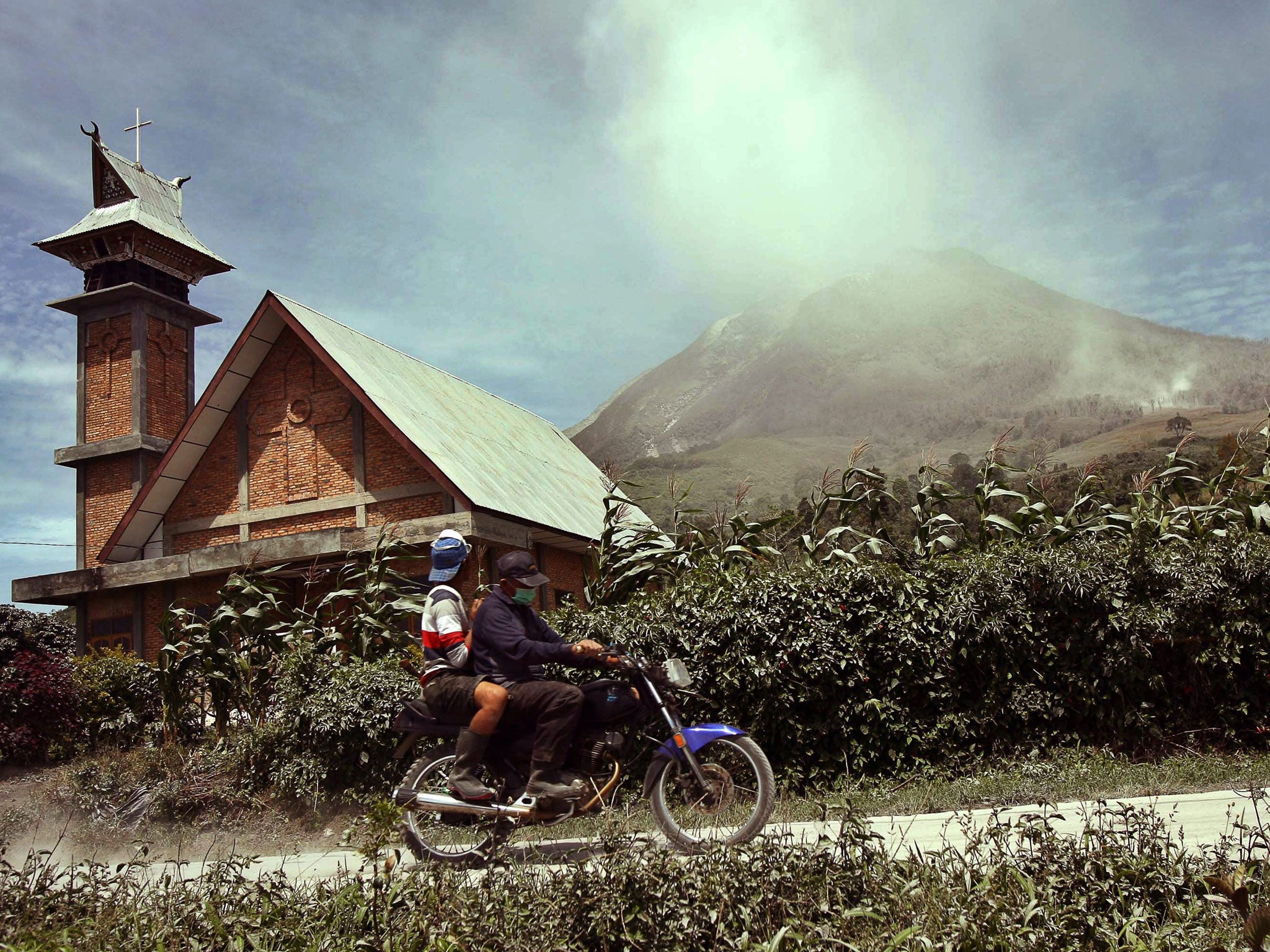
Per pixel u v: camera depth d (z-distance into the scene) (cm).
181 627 1060
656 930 358
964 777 745
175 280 3266
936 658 770
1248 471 934
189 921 399
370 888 411
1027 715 760
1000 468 920
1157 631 751
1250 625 750
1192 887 359
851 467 927
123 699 1293
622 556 956
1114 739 760
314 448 2119
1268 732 741
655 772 554
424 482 2002
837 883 375
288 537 1933
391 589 1024
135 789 898
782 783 752
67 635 2192
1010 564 789
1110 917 349
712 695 771
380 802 450
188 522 2212
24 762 1184
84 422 3033
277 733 866
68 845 849
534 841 648
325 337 2111
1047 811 568
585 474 3009
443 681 563
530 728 548
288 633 1020
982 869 388
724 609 779
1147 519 864
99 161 3266
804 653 761
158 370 3047
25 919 430
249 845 795
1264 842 392
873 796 706
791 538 975
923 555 885
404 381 2334
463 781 541
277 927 384
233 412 2211
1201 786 647
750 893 372
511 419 2911
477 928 363
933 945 321
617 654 551
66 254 3161
